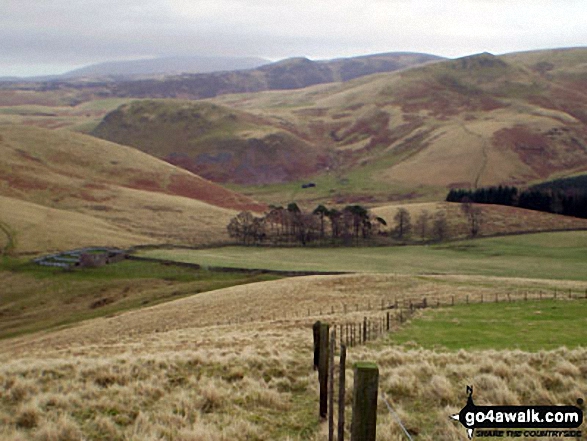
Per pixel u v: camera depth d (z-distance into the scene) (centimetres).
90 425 1180
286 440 1066
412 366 1580
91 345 3180
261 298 5947
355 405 823
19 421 1196
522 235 14275
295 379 1584
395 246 14275
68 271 10325
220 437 1074
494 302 4466
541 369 1508
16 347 5062
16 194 18612
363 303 5122
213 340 2759
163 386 1493
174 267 10381
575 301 4209
